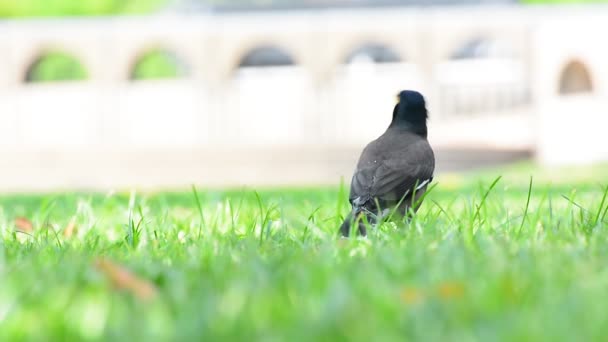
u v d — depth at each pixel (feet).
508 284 9.28
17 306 9.14
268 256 13.07
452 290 9.11
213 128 89.61
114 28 89.71
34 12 155.43
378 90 89.51
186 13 141.90
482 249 13.21
